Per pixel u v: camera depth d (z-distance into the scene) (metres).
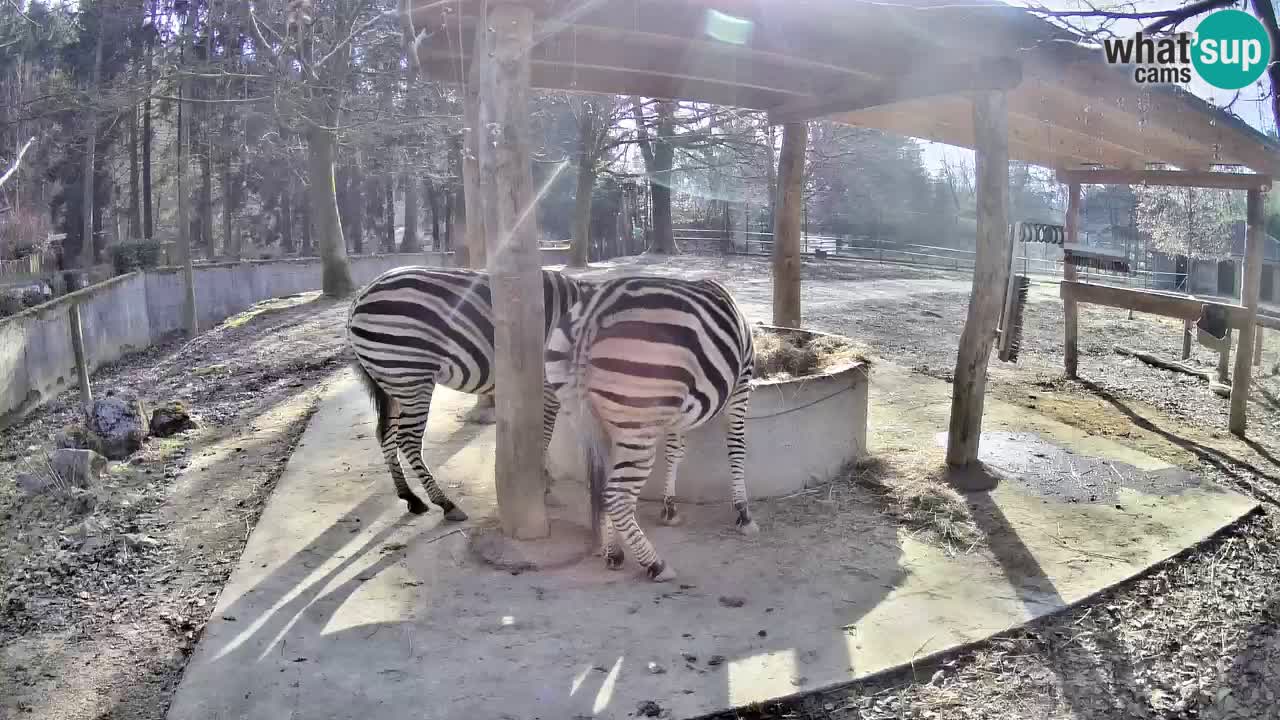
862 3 4.88
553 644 3.82
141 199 35.50
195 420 7.88
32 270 21.92
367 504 5.48
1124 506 5.61
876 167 34.41
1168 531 5.20
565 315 4.38
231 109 19.61
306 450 6.57
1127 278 17.64
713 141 21.98
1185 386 9.95
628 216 31.48
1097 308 16.33
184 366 11.10
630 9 4.71
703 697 3.42
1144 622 4.16
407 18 5.11
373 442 6.74
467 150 6.82
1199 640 4.02
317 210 17.08
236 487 6.04
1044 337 13.21
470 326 4.93
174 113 27.73
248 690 3.45
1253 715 3.48
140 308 13.48
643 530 5.11
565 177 26.94
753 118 22.09
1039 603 4.28
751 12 4.80
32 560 4.88
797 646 3.83
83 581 4.62
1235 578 4.64
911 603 4.26
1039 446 6.86
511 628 3.96
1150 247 20.95
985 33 5.29
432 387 5.11
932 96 5.89
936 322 13.80
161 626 4.11
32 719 3.36
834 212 36.16
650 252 27.28
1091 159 10.05
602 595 4.29
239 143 20.39
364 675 3.57
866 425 6.48
